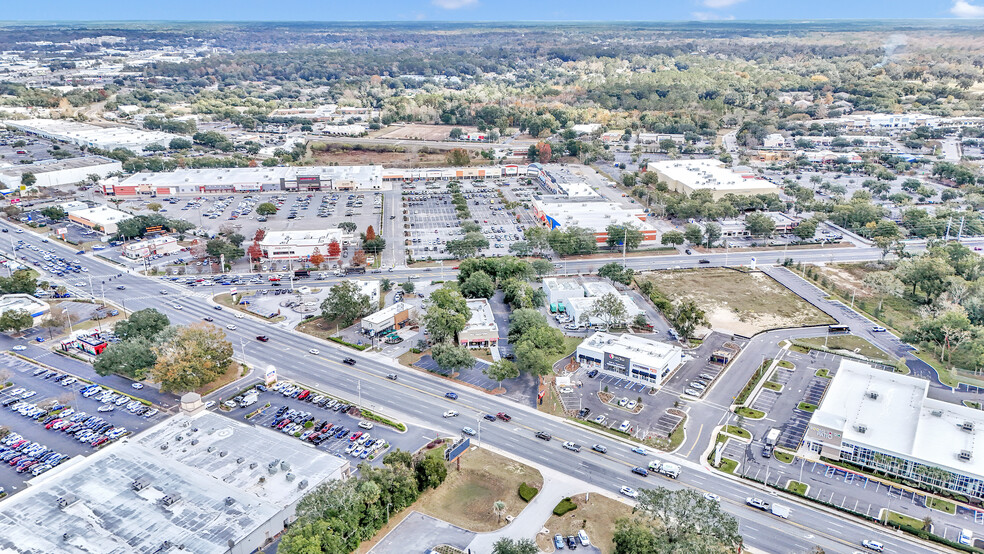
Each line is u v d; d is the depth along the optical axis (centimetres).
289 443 16962
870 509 15462
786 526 14888
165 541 13300
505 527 14875
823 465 17188
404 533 14725
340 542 13512
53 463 16938
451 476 16712
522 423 19075
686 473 16800
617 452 17700
